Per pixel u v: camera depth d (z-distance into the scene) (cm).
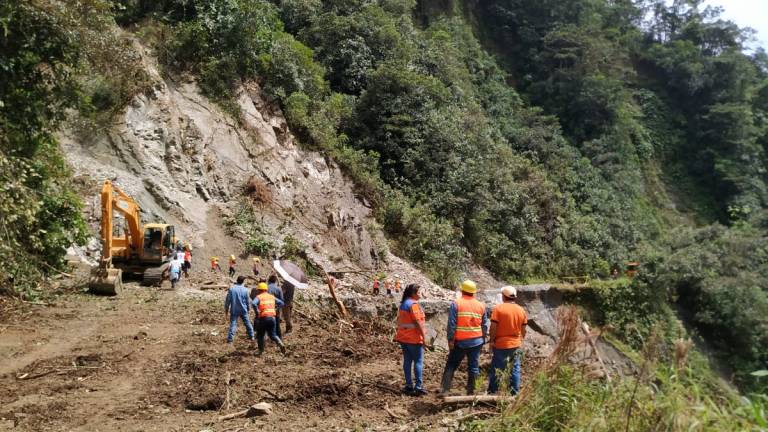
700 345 3244
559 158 4088
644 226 4184
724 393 528
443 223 2786
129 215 1672
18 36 1202
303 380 821
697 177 5622
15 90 1273
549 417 578
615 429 516
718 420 479
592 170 4300
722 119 5647
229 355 972
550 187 3522
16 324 1157
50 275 1561
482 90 4341
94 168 1916
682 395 501
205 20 2472
